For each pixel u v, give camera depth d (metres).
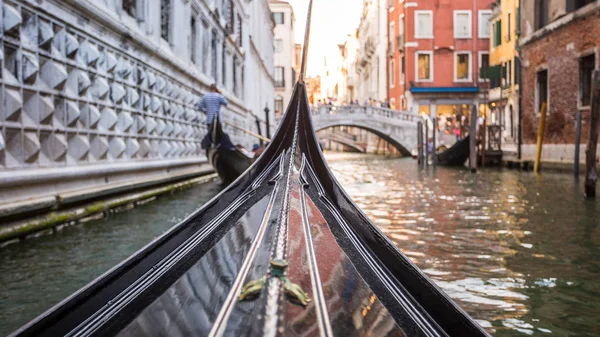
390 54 39.31
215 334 1.36
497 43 30.30
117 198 8.34
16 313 3.61
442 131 31.83
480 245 5.63
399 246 5.61
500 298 3.94
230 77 19.92
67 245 5.52
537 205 8.71
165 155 11.47
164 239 2.46
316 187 3.70
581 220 7.17
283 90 51.69
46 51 6.27
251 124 26.17
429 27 34.94
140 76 9.68
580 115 13.64
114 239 5.83
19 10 5.62
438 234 6.24
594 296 3.97
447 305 1.93
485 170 18.48
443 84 35.16
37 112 6.06
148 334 1.63
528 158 18.67
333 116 32.88
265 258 1.87
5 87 5.42
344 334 1.50
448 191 11.25
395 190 11.59
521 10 19.05
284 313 1.30
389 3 39.75
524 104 18.89
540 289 4.13
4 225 5.44
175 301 1.81
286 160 4.01
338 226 2.79
